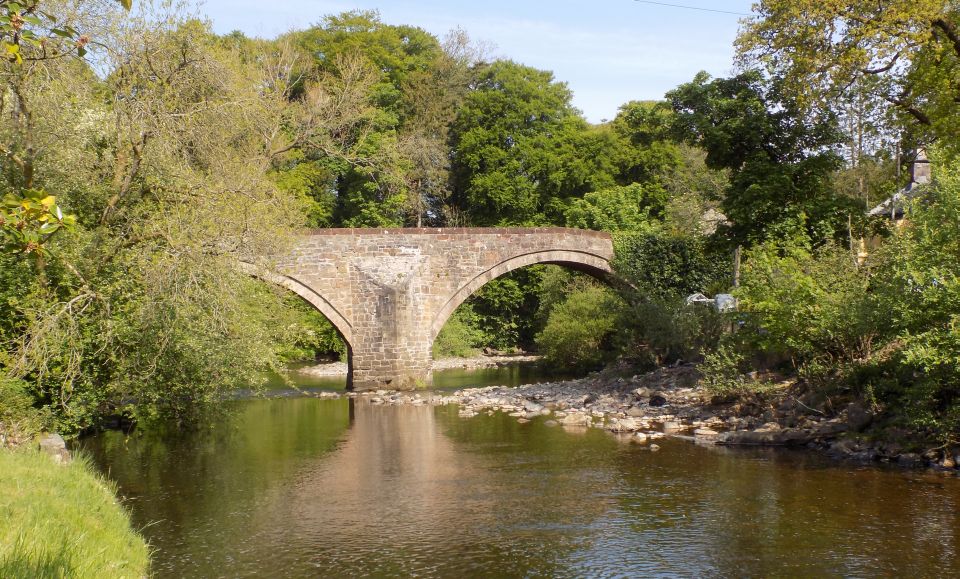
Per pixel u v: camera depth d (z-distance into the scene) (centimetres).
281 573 935
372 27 5103
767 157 2689
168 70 1491
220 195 1479
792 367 1969
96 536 781
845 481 1309
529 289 5106
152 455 1702
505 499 1273
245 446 1819
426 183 4969
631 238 3516
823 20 1964
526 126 5066
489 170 4912
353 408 2559
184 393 1641
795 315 1716
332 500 1290
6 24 494
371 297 3098
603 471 1452
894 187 3180
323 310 3073
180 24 1480
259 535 1092
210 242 1431
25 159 1333
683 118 2802
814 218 2575
